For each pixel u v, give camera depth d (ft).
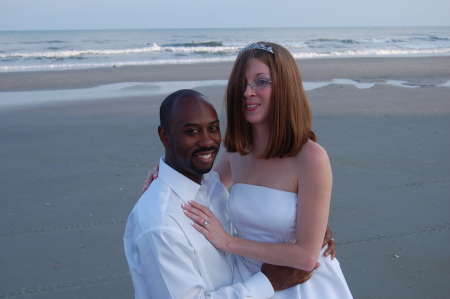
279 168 6.81
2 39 184.65
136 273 6.13
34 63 76.02
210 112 6.18
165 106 6.25
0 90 44.37
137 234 5.97
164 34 252.42
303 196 6.56
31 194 17.06
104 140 24.21
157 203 5.99
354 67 64.49
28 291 11.34
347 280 11.68
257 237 6.99
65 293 11.27
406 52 104.73
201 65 69.41
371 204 16.05
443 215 15.19
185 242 5.85
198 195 6.49
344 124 27.30
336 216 15.12
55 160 20.90
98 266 12.42
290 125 6.52
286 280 6.53
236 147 7.14
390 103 34.58
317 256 6.48
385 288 11.36
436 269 12.15
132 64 73.00
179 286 5.66
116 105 35.01
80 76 55.67
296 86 6.61
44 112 32.12
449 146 22.62
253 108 6.68
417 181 18.08
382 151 21.81
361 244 13.42
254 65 6.57
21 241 13.70
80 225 14.66
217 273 6.34
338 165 19.85
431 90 41.98
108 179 18.52
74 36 222.48
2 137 24.91
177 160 6.24
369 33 269.23
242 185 7.20
